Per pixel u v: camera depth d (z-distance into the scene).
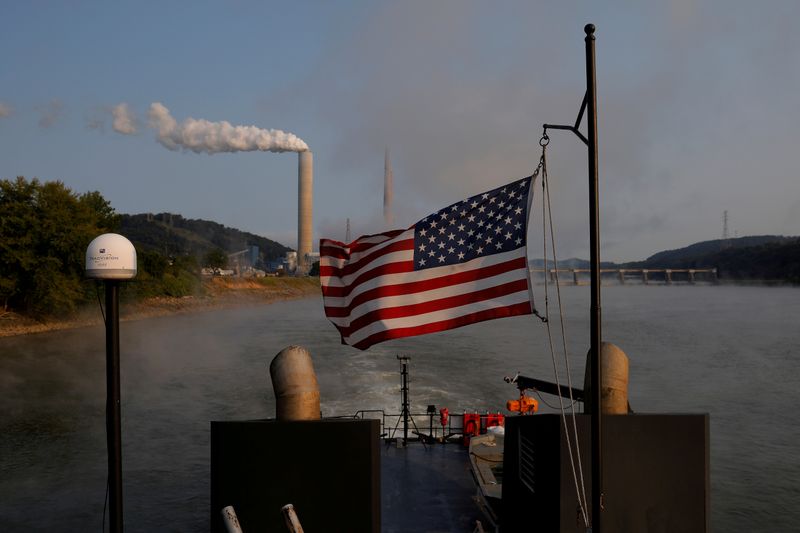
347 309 11.50
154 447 34.31
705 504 8.91
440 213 11.14
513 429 10.95
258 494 8.90
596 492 7.89
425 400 44.91
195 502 26.39
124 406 44.47
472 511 15.20
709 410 44.81
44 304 91.38
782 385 53.47
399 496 16.17
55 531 23.91
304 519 8.91
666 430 8.94
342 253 11.66
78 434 37.09
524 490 10.34
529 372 57.97
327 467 8.95
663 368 62.31
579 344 80.31
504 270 10.75
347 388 49.78
